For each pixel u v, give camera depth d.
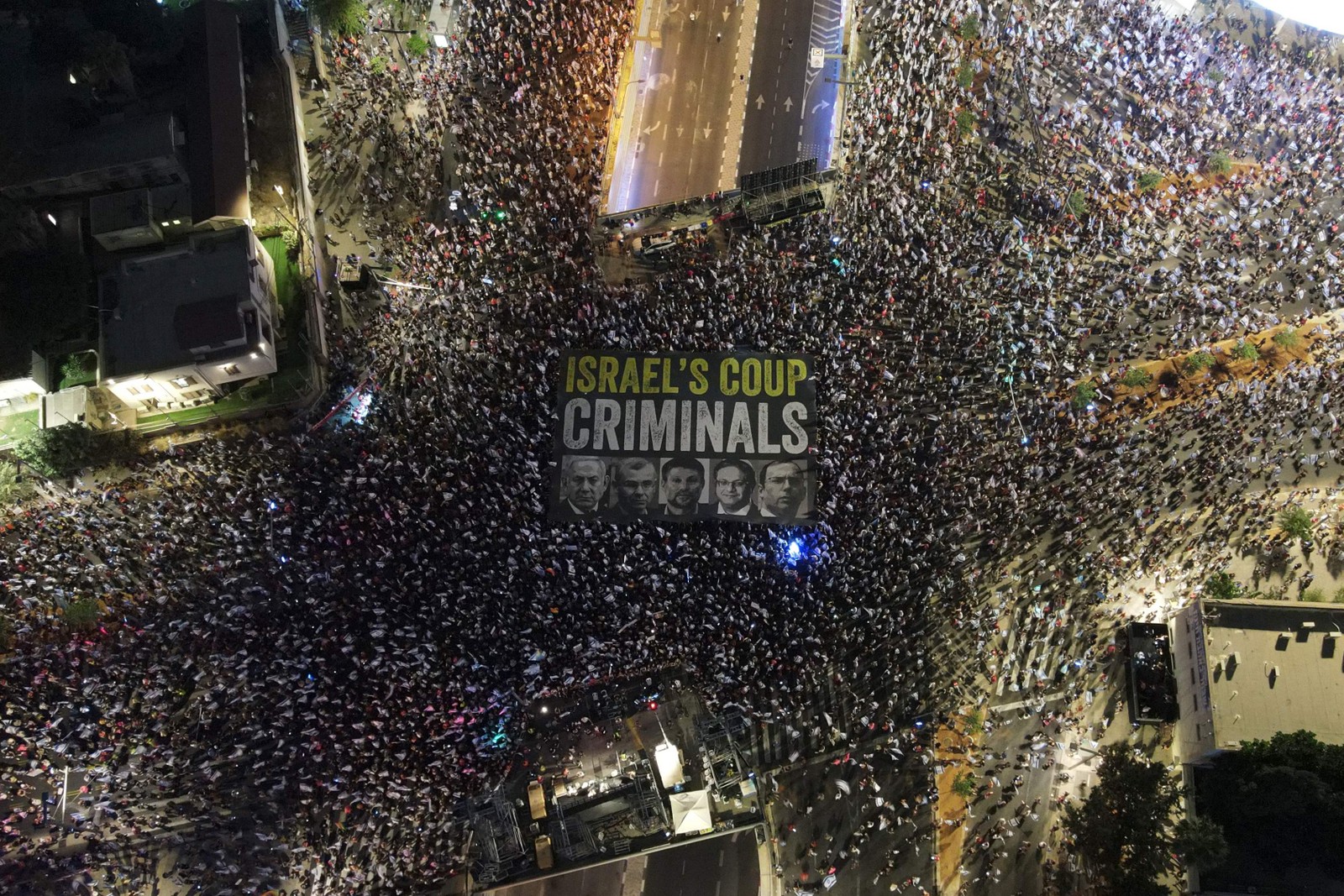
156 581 61.38
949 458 66.31
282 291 72.38
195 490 64.88
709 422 67.94
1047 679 62.50
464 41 83.12
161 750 57.50
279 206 75.44
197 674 59.00
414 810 56.53
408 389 69.12
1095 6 83.56
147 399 68.44
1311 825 51.47
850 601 62.59
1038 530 65.44
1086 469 66.69
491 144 78.38
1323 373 69.12
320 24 82.75
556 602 61.28
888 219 74.44
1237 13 84.56
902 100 80.00
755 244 75.00
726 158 78.19
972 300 71.88
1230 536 65.38
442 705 58.31
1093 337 71.75
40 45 73.69
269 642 59.59
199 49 75.56
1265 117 78.94
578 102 80.75
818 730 61.12
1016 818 59.12
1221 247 74.19
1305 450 67.56
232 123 73.75
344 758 56.94
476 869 55.38
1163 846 52.62
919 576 63.72
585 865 55.56
